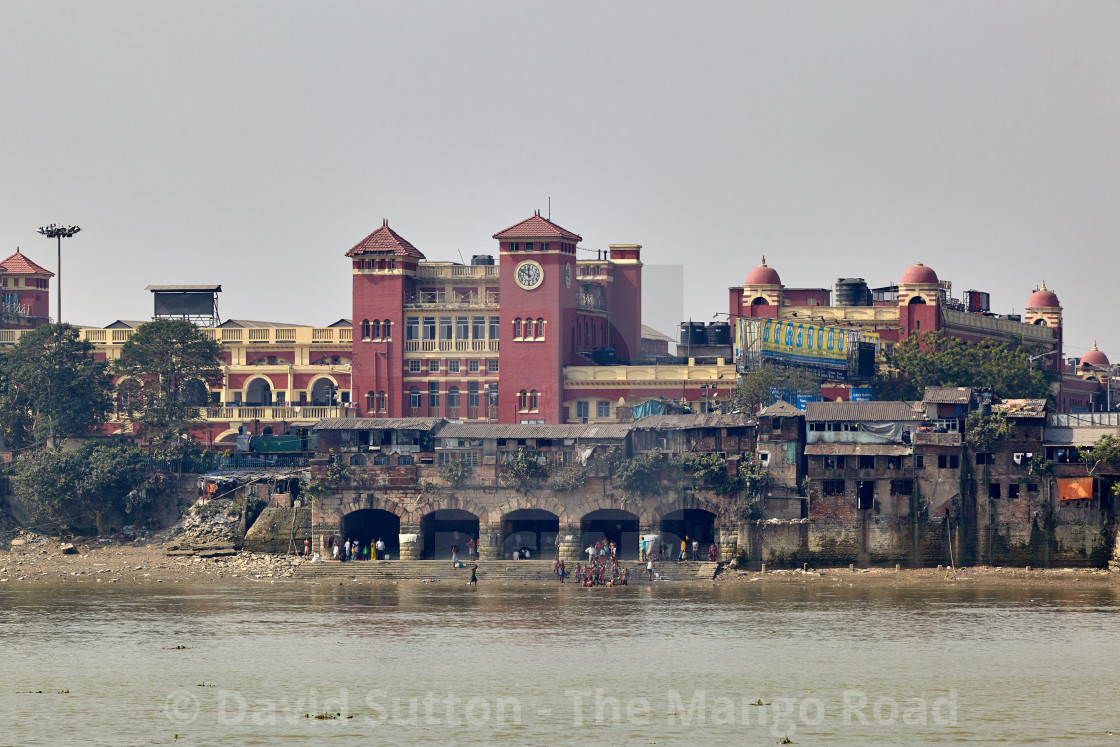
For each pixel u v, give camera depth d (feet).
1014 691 460.55
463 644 545.03
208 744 397.80
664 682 474.08
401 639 556.92
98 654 526.98
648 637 557.74
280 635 568.82
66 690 464.24
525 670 493.77
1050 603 640.99
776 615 612.29
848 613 617.21
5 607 648.38
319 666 502.79
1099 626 579.07
